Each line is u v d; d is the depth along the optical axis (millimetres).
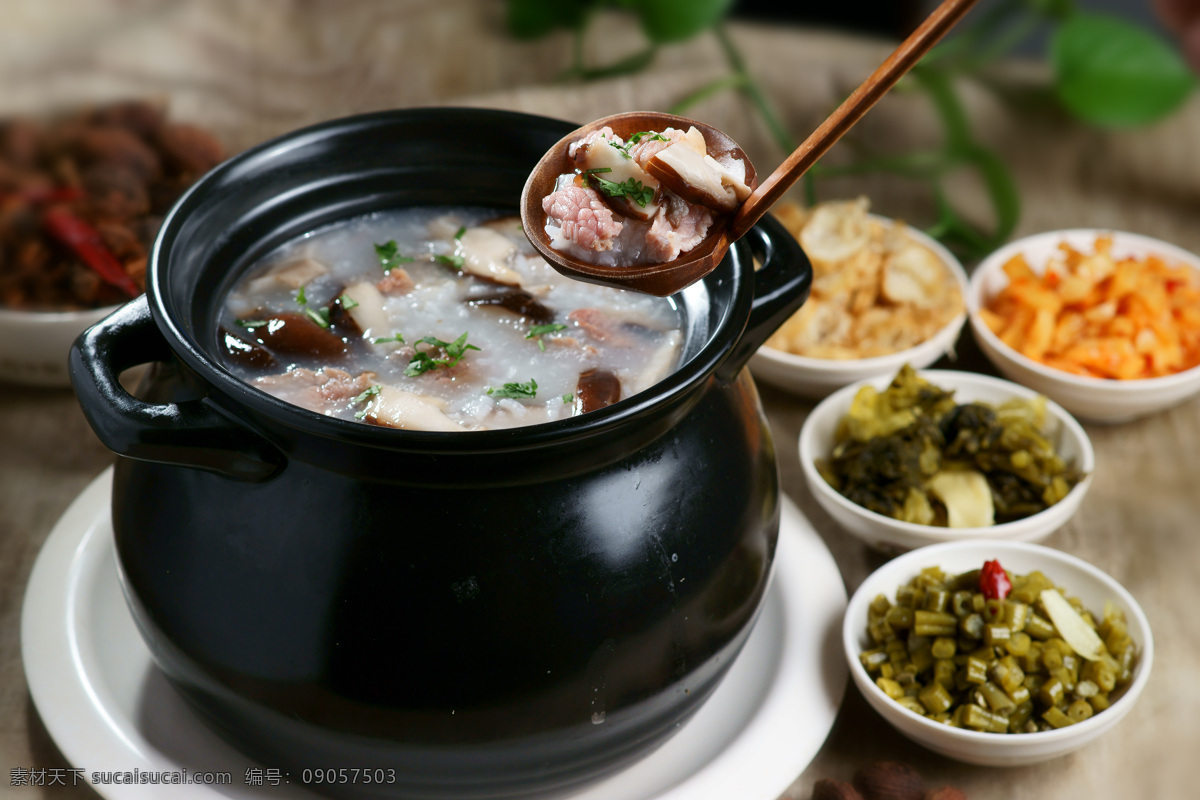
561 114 771
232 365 482
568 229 446
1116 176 831
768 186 441
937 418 618
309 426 423
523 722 449
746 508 479
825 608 549
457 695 443
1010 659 528
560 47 913
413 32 934
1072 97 801
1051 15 822
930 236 771
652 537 453
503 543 439
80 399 443
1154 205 809
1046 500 600
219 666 457
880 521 589
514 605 440
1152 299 680
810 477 611
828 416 640
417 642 440
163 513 463
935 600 541
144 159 712
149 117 740
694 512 463
